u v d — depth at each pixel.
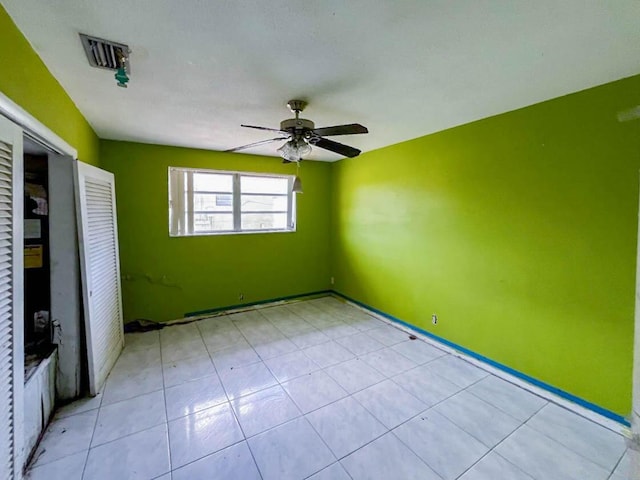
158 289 3.81
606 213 2.02
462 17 1.32
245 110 2.49
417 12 1.29
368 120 2.76
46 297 2.28
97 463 1.72
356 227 4.49
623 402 1.99
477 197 2.80
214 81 1.96
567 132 2.17
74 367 2.27
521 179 2.46
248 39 1.50
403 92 2.14
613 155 1.97
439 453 1.83
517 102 2.32
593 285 2.10
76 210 2.23
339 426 2.04
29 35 1.46
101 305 2.57
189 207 3.98
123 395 2.35
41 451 1.79
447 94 2.17
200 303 4.09
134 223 3.62
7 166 1.35
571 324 2.22
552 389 2.34
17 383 1.45
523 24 1.37
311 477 1.66
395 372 2.73
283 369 2.77
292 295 4.82
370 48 1.57
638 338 0.63
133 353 3.04
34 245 2.22
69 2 1.23
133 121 2.78
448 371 2.75
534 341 2.44
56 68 1.78
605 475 1.69
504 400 2.34
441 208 3.16
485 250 2.76
